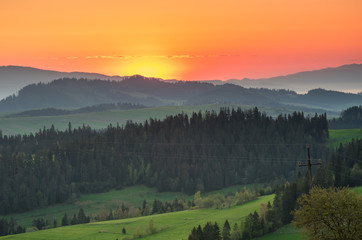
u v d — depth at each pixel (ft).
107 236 503.20
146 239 463.01
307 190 519.60
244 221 473.67
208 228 409.08
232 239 424.05
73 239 501.56
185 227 497.46
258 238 435.53
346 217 201.77
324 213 202.08
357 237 197.88
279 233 445.78
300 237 418.10
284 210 472.03
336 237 202.69
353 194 207.00
